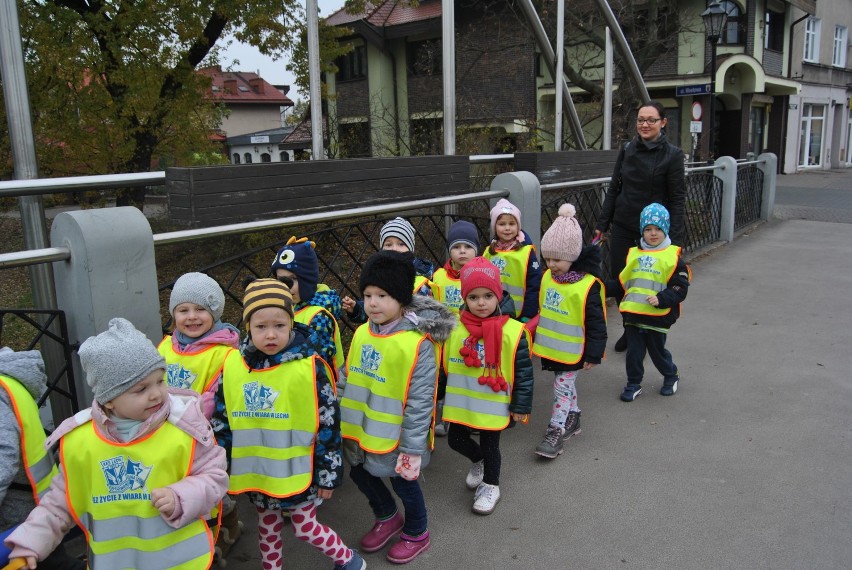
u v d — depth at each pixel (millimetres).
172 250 5285
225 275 4293
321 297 2932
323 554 2629
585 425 3760
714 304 6262
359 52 19719
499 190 4641
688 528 2721
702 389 4234
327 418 2242
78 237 2287
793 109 24859
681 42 19266
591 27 12844
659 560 2521
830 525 2705
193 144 10008
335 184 3504
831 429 3607
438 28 17469
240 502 3043
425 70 18438
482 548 2641
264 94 38156
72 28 8141
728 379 4387
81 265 2299
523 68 18328
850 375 4398
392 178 3904
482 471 3105
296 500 2221
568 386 3422
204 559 1925
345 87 20250
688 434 3600
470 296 2764
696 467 3232
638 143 4555
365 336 2641
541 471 3246
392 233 3311
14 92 2527
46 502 1848
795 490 2984
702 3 19000
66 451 1844
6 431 1849
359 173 3660
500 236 3725
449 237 3562
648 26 14367
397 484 2547
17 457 1866
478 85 19172
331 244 3797
